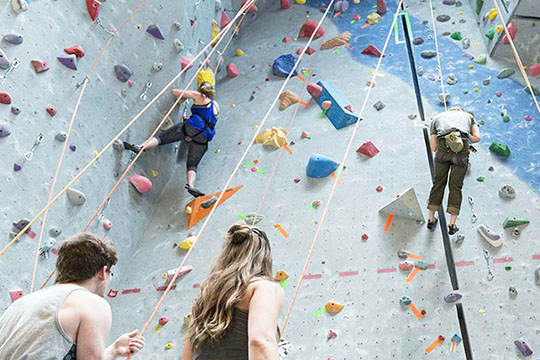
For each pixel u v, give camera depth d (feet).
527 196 15.39
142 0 16.83
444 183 14.71
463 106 17.79
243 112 19.44
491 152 16.55
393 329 13.53
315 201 16.30
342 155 17.25
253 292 6.37
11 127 13.23
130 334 8.13
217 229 16.39
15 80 13.39
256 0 22.86
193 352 6.35
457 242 14.69
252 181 17.31
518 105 17.57
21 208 13.29
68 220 14.43
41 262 13.62
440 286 14.03
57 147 14.30
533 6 17.49
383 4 21.54
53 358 6.61
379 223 15.49
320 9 22.47
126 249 16.21
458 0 21.53
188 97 17.53
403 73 19.20
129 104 16.55
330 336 13.64
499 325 13.15
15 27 13.46
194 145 17.52
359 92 18.89
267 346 5.67
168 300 15.21
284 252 15.42
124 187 16.40
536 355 12.62
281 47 21.44
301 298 14.46
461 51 19.52
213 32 20.21
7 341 6.66
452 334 13.20
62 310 6.79
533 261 14.10
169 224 16.94
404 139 17.26
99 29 15.64
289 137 18.25
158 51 17.42
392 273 14.49
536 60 18.57
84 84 15.08
